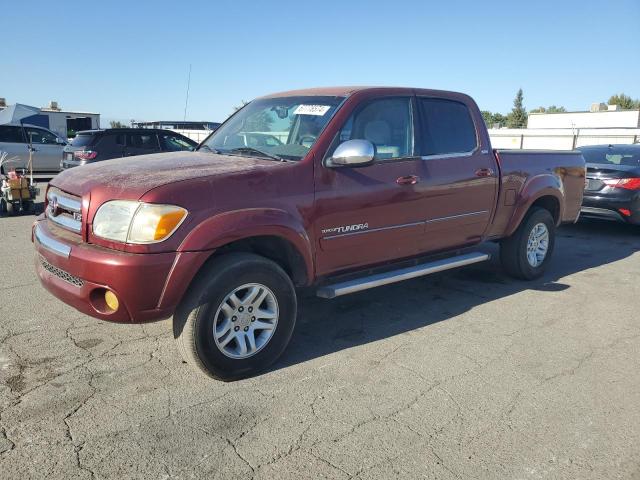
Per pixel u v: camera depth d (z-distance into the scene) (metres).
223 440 3.04
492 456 2.97
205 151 4.82
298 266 4.05
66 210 3.77
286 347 4.16
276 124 4.62
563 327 4.88
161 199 3.31
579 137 31.33
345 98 4.45
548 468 2.88
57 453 2.88
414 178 4.68
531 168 5.97
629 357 4.28
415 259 4.97
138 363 3.94
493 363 4.11
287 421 3.25
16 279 5.82
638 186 8.68
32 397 3.43
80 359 3.97
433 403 3.51
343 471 2.81
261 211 3.66
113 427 3.13
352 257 4.39
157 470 2.77
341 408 3.42
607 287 6.14
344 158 4.02
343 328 4.73
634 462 2.95
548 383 3.82
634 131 35.25
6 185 9.98
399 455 2.96
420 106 4.94
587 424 3.31
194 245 3.36
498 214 5.64
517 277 6.26
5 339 4.28
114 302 3.35
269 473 2.78
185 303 3.52
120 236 3.30
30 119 26.30
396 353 4.24
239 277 3.58
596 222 10.65
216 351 3.58
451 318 5.03
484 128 5.52
